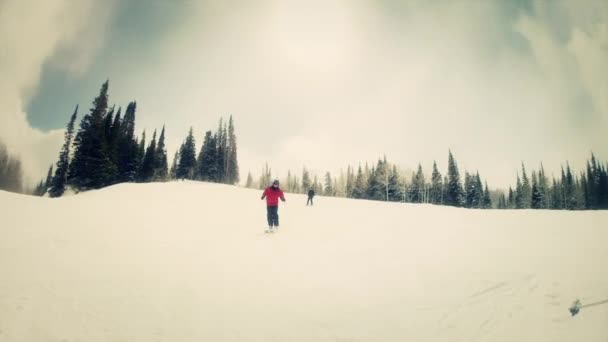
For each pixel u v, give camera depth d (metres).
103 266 5.78
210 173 61.84
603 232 8.77
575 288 5.02
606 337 3.74
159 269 5.82
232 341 3.53
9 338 3.29
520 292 4.99
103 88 46.06
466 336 3.86
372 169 73.94
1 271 5.07
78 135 43.56
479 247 7.54
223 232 10.26
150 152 54.00
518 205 72.12
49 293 4.45
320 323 4.02
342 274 5.83
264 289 5.05
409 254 7.11
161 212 14.47
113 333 3.55
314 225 12.05
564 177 67.38
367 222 12.47
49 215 10.38
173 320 3.93
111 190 25.91
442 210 17.47
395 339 3.73
